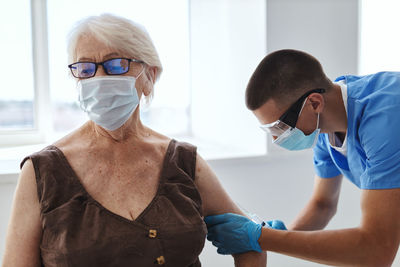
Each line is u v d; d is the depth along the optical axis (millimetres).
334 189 1564
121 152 1136
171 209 1082
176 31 2549
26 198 1004
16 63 2100
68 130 2305
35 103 2129
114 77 1057
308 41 2076
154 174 1146
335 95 1214
